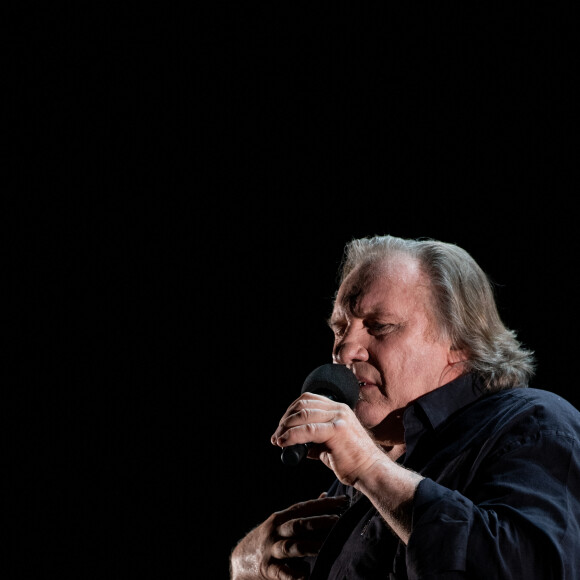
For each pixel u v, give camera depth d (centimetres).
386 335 565
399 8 1438
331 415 462
